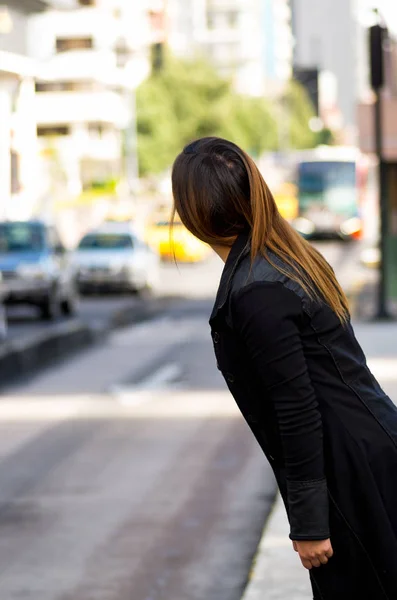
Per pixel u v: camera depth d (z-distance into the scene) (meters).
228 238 5.34
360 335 33.78
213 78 161.88
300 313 5.09
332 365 5.17
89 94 159.25
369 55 38.03
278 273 5.12
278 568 10.70
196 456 17.98
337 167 99.62
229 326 5.15
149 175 159.38
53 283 45.31
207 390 25.50
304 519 5.02
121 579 11.45
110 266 57.78
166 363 31.06
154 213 81.94
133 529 13.48
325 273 5.29
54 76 146.12
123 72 178.62
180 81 160.25
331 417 5.14
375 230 99.62
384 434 5.19
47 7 63.66
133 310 49.94
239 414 22.08
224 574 11.59
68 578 11.52
